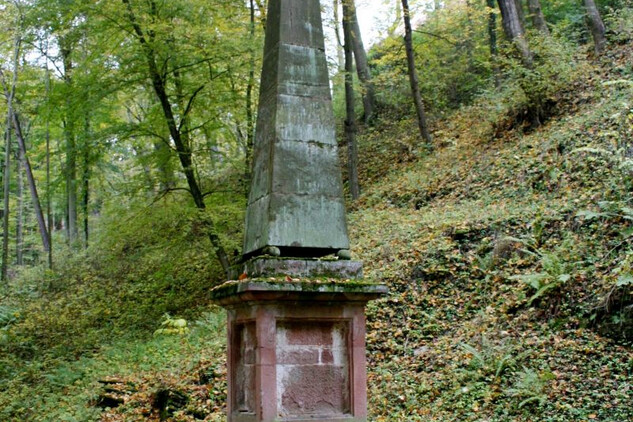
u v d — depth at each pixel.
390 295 12.75
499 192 15.48
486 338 10.34
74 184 21.31
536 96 17.86
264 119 6.84
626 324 9.27
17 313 18.94
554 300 10.53
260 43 15.58
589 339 9.50
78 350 16.47
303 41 6.79
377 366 10.77
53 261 24.50
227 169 21.84
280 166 6.39
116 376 13.02
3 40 20.83
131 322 18.08
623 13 20.23
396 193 19.28
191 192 16.45
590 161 13.78
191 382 11.55
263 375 5.79
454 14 25.92
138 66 15.42
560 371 8.97
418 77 26.44
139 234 15.85
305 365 6.00
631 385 8.20
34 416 12.06
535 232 12.56
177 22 15.63
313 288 5.91
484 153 18.41
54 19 16.06
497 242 12.80
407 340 11.40
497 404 8.70
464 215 14.80
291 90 6.62
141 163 16.31
